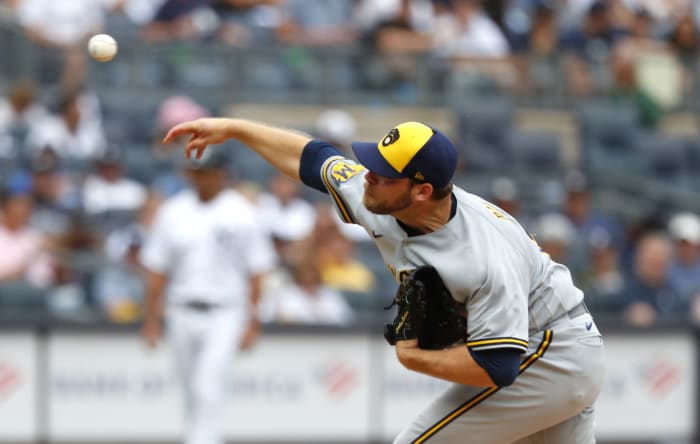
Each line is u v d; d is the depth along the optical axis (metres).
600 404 35.25
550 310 16.91
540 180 47.44
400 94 50.41
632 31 56.25
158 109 47.59
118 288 36.59
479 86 51.06
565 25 54.66
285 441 33.81
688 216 44.75
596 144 49.94
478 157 47.75
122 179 43.09
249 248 29.72
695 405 35.69
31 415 32.81
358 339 34.22
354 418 34.16
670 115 53.44
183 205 29.62
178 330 29.52
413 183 15.91
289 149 18.22
